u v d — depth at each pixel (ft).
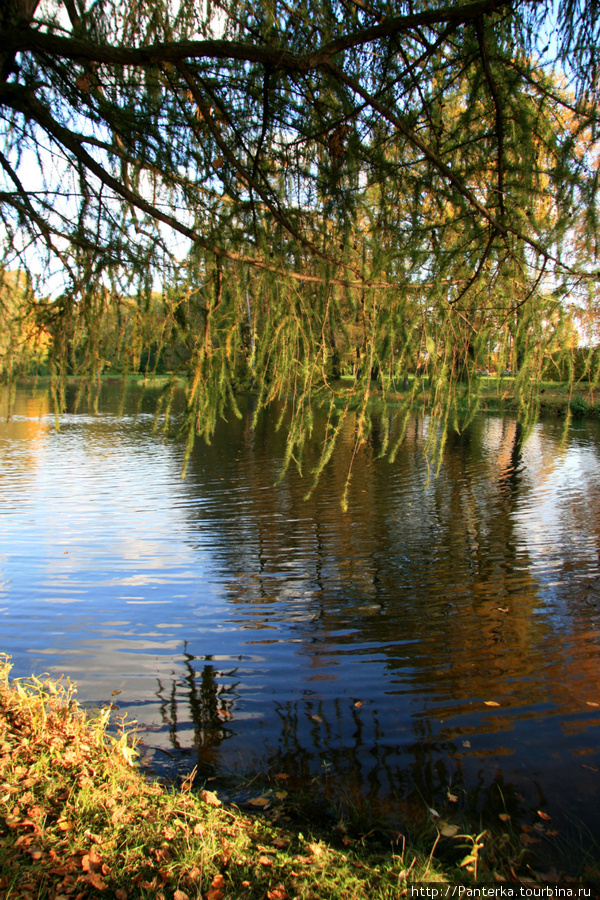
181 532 25.70
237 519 27.76
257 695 12.57
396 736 11.02
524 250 6.53
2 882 7.03
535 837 8.51
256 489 34.12
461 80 6.66
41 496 32.91
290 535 25.04
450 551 22.65
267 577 20.08
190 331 7.10
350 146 6.91
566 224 6.20
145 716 11.80
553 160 6.25
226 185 7.22
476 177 6.79
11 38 6.24
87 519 27.99
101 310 7.42
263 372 7.16
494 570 20.49
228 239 7.06
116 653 14.58
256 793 9.54
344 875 7.73
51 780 9.14
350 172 7.07
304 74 6.64
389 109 6.70
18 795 8.77
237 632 15.79
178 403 54.08
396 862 8.04
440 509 29.12
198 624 16.34
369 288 7.04
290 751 10.68
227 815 8.91
